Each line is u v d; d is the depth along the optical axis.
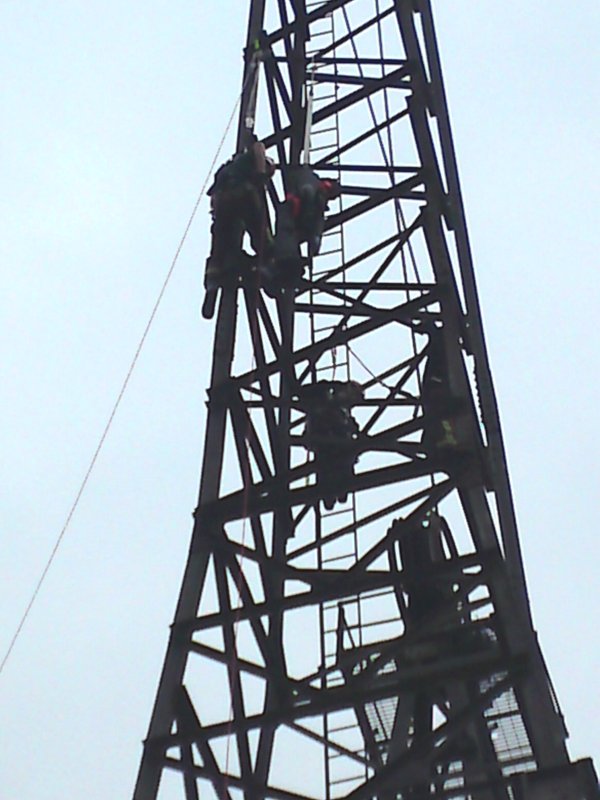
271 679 15.27
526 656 13.95
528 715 13.61
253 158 17.19
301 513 17.92
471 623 14.70
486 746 15.16
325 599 15.23
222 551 15.80
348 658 15.35
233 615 15.23
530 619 15.89
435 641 15.11
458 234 18.81
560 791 12.92
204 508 16.03
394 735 14.66
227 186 17.12
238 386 16.98
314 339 19.09
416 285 17.94
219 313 17.52
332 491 15.98
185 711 14.80
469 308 18.44
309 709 14.44
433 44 20.23
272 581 16.23
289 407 17.42
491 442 17.42
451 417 16.22
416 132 18.83
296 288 18.30
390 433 16.48
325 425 16.97
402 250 18.61
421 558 16.11
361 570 15.41
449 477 15.66
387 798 14.37
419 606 15.81
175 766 14.45
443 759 14.66
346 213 18.59
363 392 17.66
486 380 17.88
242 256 17.44
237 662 15.02
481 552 14.89
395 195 18.44
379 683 14.56
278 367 17.44
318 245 17.62
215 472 16.33
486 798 14.21
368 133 19.86
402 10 19.94
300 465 16.31
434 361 17.45
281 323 18.64
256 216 17.25
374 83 19.61
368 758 16.00
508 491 16.97
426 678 14.25
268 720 14.51
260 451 16.92
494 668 14.03
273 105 19.72
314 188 17.38
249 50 19.72
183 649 15.05
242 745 14.99
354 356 18.98
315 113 19.95
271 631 16.06
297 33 20.97
